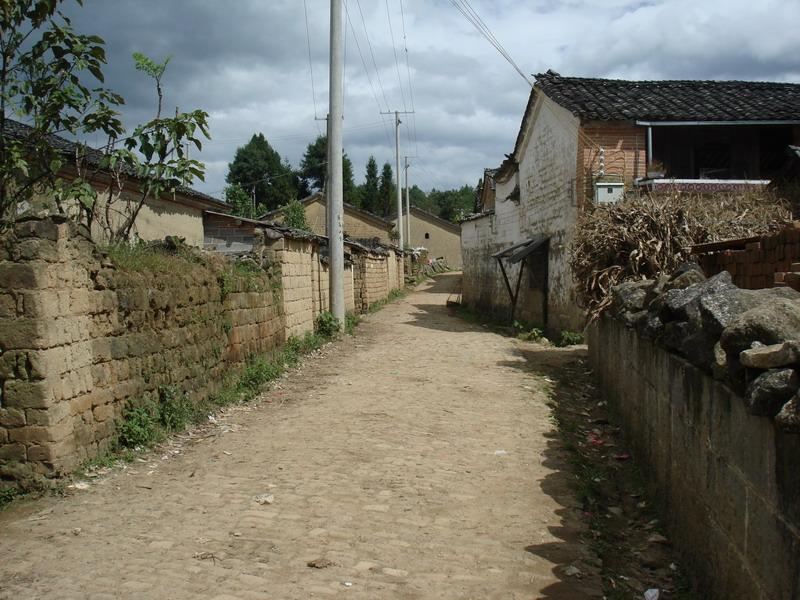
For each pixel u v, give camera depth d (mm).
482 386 10156
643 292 6867
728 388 3486
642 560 4594
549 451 6863
